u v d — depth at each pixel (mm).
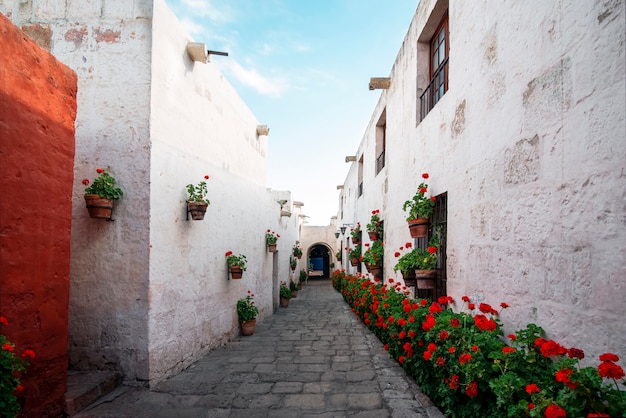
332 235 24766
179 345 4359
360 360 4742
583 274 1924
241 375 4156
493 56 2941
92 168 3826
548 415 1504
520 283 2523
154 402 3346
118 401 3346
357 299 7543
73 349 3766
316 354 5094
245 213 7152
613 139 1734
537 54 2355
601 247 1801
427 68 5180
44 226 2768
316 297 14219
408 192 5574
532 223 2391
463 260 3496
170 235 4188
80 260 3807
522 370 2092
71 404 3008
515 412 1823
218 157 5734
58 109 2939
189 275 4668
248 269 7309
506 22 2748
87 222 3814
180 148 4465
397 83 6379
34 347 2658
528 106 2447
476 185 3227
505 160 2734
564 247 2076
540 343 2084
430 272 4160
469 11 3424
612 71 1744
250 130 7527
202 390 3668
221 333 5719
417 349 3428
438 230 4297
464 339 2553
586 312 1899
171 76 4250
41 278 2729
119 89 3838
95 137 3834
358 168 12688
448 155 3922
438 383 3061
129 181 3795
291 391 3633
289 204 16547
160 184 3975
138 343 3730
